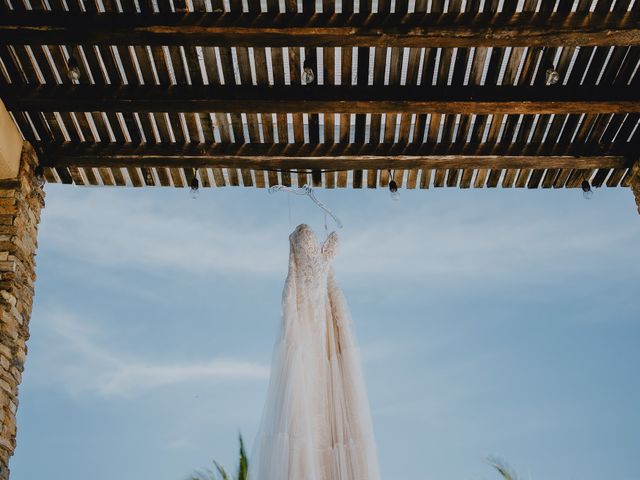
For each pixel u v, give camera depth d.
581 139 6.21
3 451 5.27
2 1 5.09
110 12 5.12
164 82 5.67
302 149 6.12
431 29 5.12
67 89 5.62
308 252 4.42
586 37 5.17
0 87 5.60
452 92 5.68
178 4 5.12
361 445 3.82
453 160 6.16
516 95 5.68
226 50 5.47
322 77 5.91
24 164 5.98
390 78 5.66
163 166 6.19
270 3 5.10
